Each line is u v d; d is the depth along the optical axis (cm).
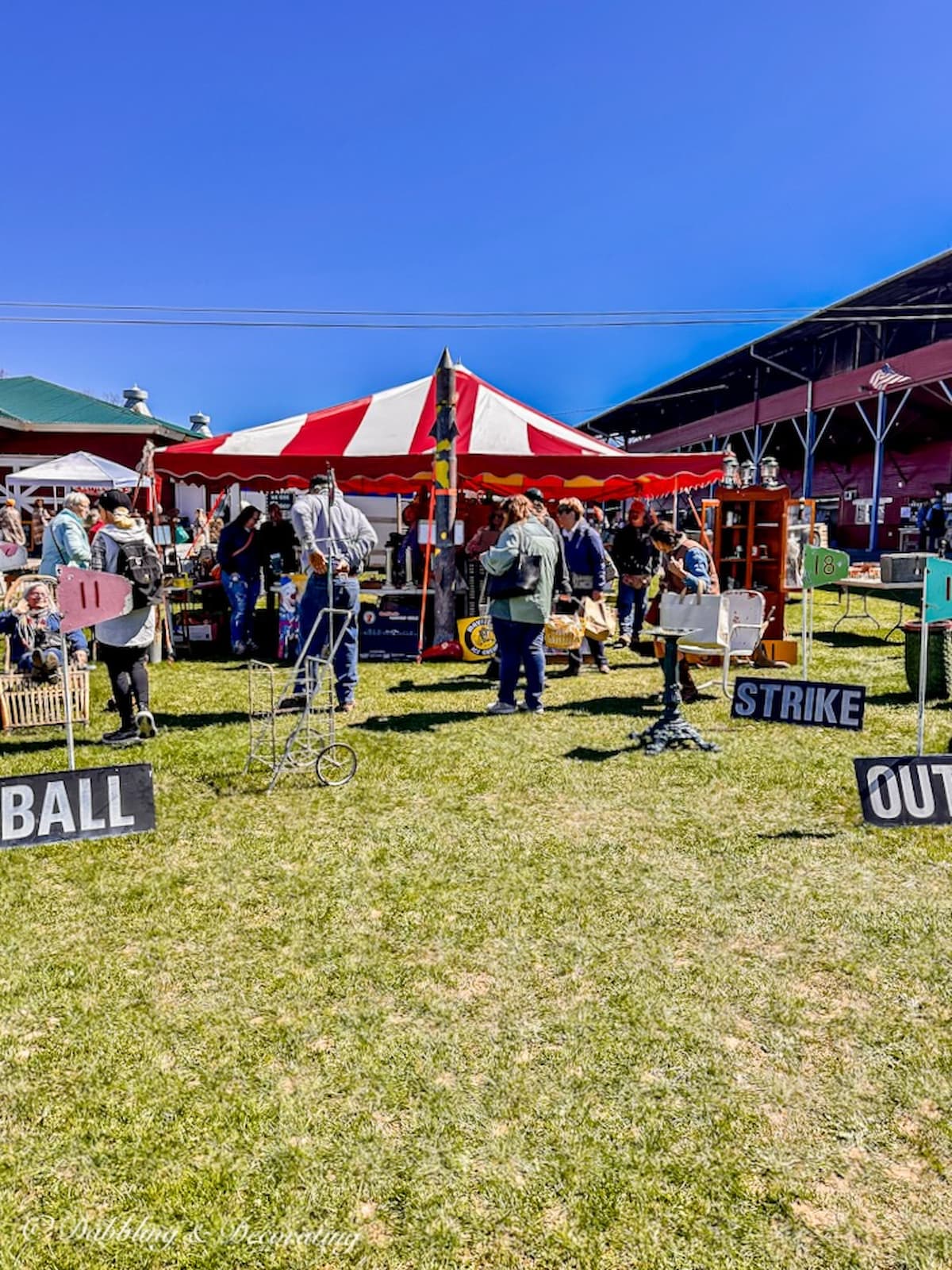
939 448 2317
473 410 939
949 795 361
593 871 337
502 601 588
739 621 680
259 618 905
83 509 626
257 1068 219
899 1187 181
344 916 301
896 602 1352
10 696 540
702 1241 168
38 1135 195
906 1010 244
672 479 941
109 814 337
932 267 1775
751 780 447
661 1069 218
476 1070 218
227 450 861
